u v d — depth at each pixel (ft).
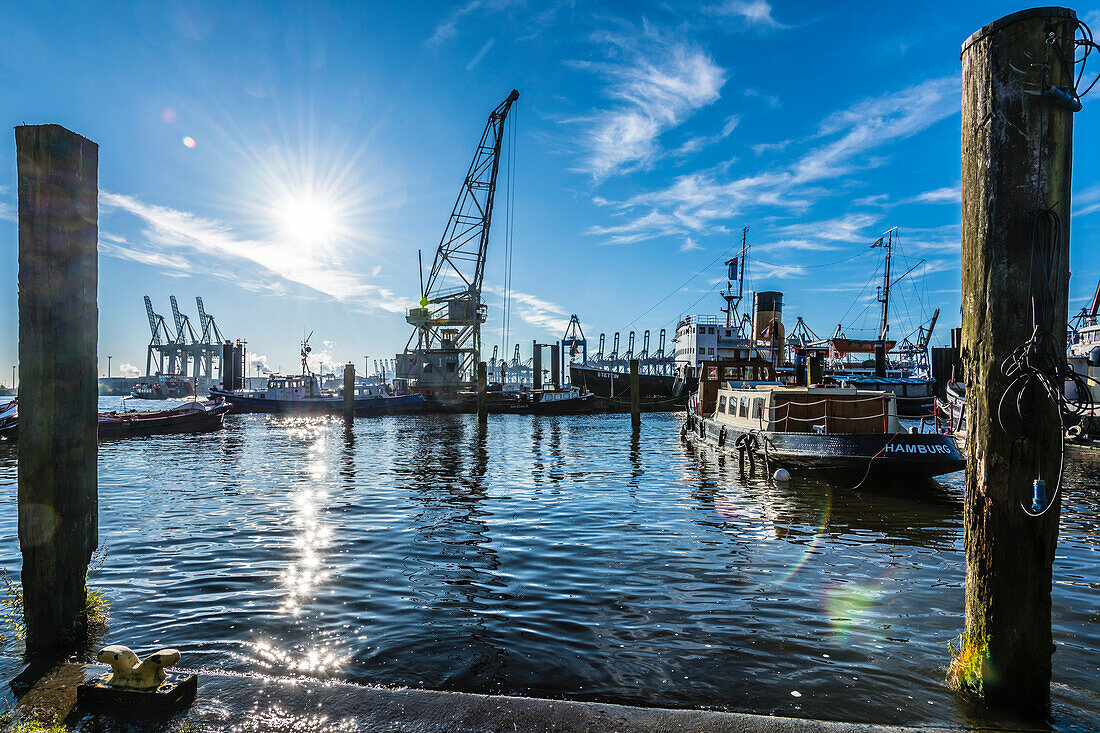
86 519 20.16
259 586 29.01
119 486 61.82
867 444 56.29
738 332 237.66
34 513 19.25
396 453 95.96
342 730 13.47
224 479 66.95
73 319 19.62
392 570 31.83
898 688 18.45
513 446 107.34
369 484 62.95
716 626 24.06
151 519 44.83
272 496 55.52
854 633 23.27
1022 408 14.78
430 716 14.07
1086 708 16.60
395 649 21.72
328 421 187.42
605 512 47.62
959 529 42.09
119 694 14.58
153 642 22.07
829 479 59.36
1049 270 14.76
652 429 149.18
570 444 110.32
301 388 228.43
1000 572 15.66
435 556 34.63
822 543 38.04
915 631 23.45
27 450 19.21
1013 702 15.80
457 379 247.70
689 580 30.27
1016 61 14.85
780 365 212.23
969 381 16.07
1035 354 14.62
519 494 56.39
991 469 15.53
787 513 47.42
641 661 20.79
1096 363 97.19
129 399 474.08
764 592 28.43
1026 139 14.79
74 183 19.58
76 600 19.93
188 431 138.21
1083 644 21.83
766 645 22.13
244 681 15.72
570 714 14.20
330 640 22.48
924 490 55.31
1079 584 29.17
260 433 140.46
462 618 24.91
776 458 63.77
